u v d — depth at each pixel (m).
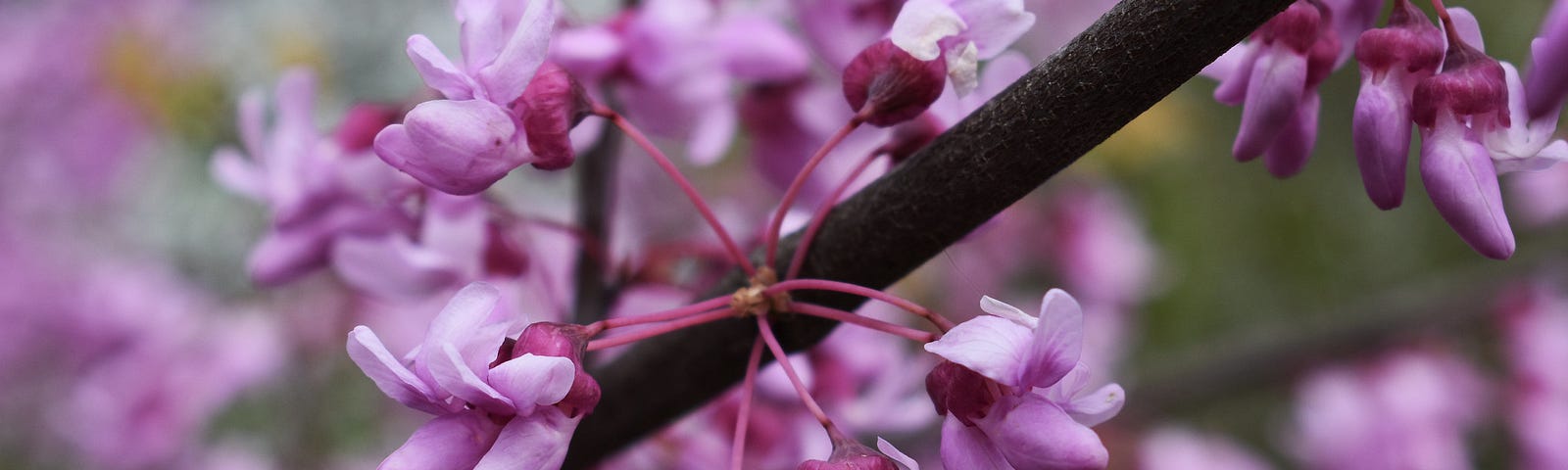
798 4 0.23
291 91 0.23
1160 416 0.40
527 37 0.18
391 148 0.18
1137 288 0.45
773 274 0.18
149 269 0.45
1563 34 0.17
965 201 0.18
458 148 0.18
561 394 0.17
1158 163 0.47
